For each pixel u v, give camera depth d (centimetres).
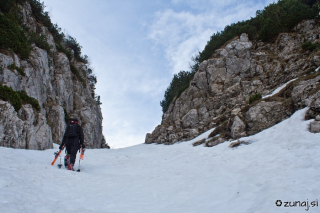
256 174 714
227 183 687
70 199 559
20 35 2062
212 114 2333
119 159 1402
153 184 755
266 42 2773
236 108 1833
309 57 1911
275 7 3222
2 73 1572
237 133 1398
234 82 2494
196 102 2644
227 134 1478
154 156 1525
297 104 1295
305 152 826
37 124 1412
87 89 3850
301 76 1650
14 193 486
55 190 605
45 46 2686
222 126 1638
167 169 1055
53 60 2964
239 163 929
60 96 2741
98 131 3769
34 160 880
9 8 2375
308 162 719
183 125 2461
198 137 1884
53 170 779
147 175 942
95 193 631
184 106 2766
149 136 2834
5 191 482
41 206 460
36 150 1219
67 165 919
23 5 2933
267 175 673
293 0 3092
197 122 2366
